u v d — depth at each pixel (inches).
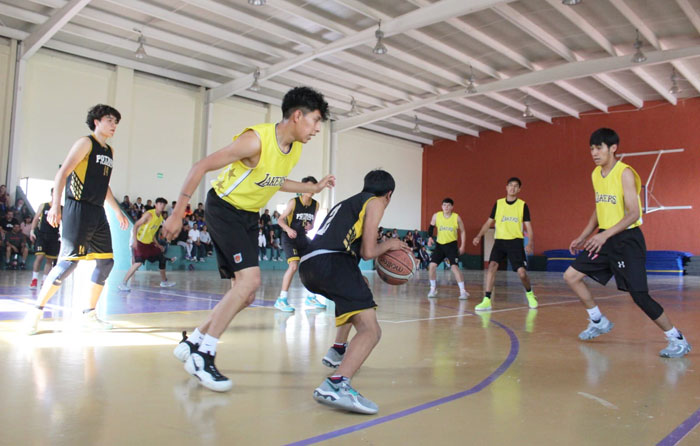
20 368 101.0
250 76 625.9
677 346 129.9
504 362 120.9
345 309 89.5
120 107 607.8
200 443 64.9
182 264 583.8
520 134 876.6
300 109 93.7
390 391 93.9
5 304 207.6
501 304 269.1
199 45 569.3
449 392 93.4
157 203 314.3
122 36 558.9
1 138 525.3
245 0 484.7
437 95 728.3
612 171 142.6
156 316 185.3
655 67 625.0
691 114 723.4
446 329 173.5
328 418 76.9
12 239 466.3
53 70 570.3
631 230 137.6
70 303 216.2
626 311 235.1
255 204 100.5
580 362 122.4
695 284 491.5
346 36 532.7
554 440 69.1
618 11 492.7
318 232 98.3
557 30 539.5
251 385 95.3
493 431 72.3
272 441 66.3
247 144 92.0
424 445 66.3
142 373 100.7
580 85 697.0
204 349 92.4
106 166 146.9
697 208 713.6
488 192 908.6
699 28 487.5
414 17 478.3
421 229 990.4
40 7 494.0
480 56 610.5
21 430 67.4
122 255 549.0
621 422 77.4
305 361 116.4
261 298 273.1
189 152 679.1
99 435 66.6
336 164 837.2
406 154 971.3
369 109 808.9
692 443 68.7
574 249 158.6
